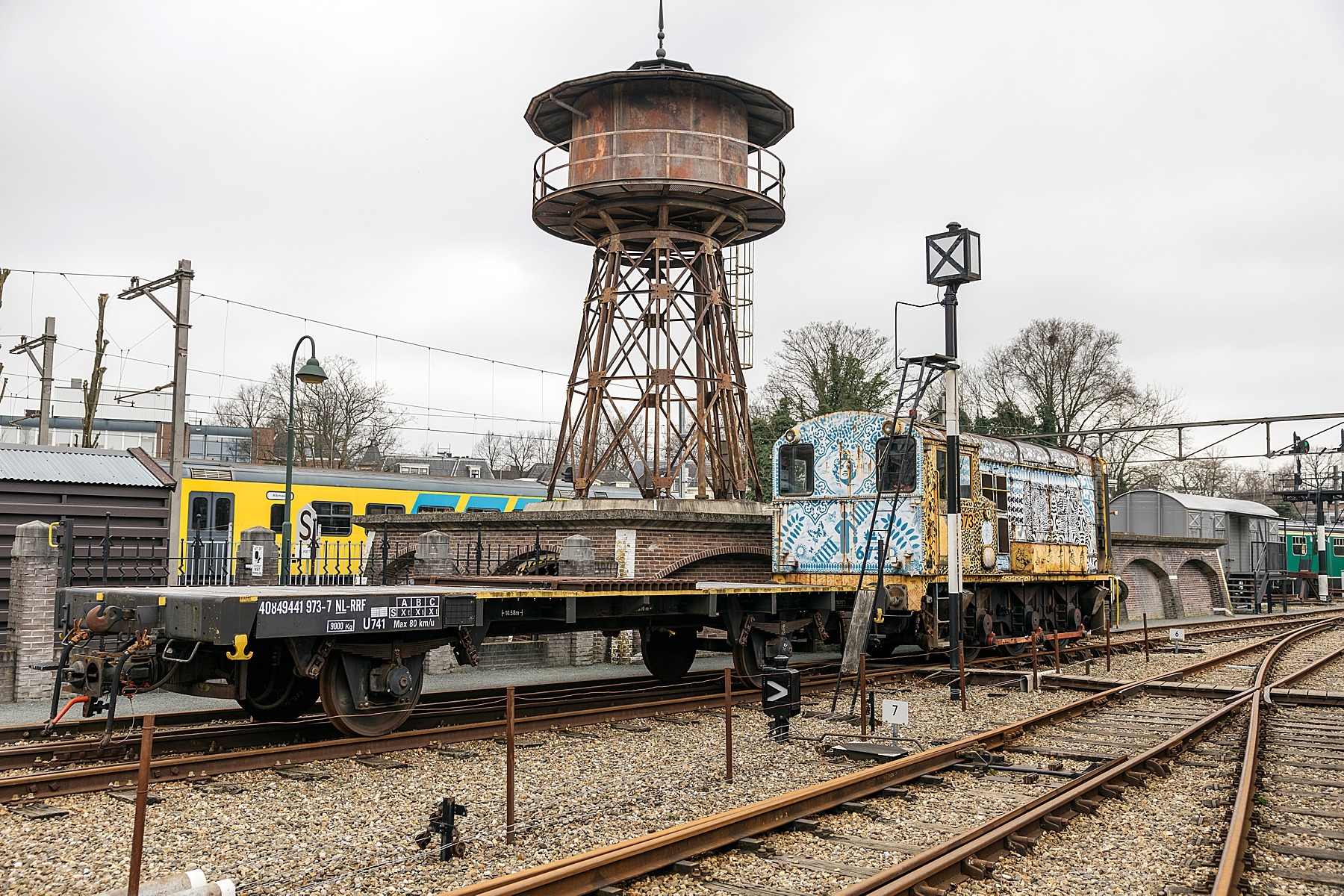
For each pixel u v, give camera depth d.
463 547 22.28
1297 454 36.09
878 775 8.65
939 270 16.42
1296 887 6.45
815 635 16.73
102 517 16.61
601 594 12.07
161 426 54.22
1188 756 10.49
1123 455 49.84
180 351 21.36
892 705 10.30
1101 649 22.52
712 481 21.88
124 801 7.85
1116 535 34.12
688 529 20.30
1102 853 7.12
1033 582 21.14
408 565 23.59
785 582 18.86
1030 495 21.17
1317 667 18.67
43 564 13.69
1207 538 41.88
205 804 7.85
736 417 21.94
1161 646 23.75
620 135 20.48
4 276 23.19
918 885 6.12
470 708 11.95
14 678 13.42
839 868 6.57
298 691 11.15
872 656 19.83
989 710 13.46
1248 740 10.60
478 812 7.78
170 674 9.74
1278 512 60.44
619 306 21.39
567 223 22.55
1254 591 44.62
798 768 9.62
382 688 10.24
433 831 6.76
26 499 15.98
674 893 6.12
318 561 27.00
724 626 14.70
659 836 6.54
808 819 7.66
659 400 21.05
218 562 22.16
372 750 9.84
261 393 68.50
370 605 9.85
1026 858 6.92
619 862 6.14
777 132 22.88
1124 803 8.51
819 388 46.91
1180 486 70.56
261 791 8.28
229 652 9.08
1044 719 12.19
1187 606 40.41
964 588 18.28
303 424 58.19
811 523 18.66
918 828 7.59
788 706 11.03
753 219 22.67
